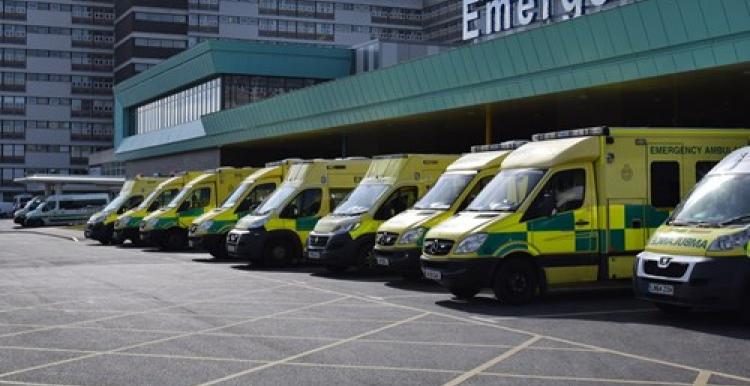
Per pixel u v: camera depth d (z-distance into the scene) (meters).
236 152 51.69
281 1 97.62
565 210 13.86
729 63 18.45
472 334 10.98
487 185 14.90
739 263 10.88
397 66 29.77
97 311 13.74
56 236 43.78
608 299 14.38
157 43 92.94
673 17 19.06
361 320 12.39
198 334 11.27
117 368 9.05
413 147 40.91
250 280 18.81
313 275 19.94
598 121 27.77
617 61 21.28
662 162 14.30
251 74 53.38
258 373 8.71
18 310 13.98
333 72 55.00
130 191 35.94
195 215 30.31
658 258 11.54
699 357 9.23
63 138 106.12
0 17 103.06
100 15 107.44
